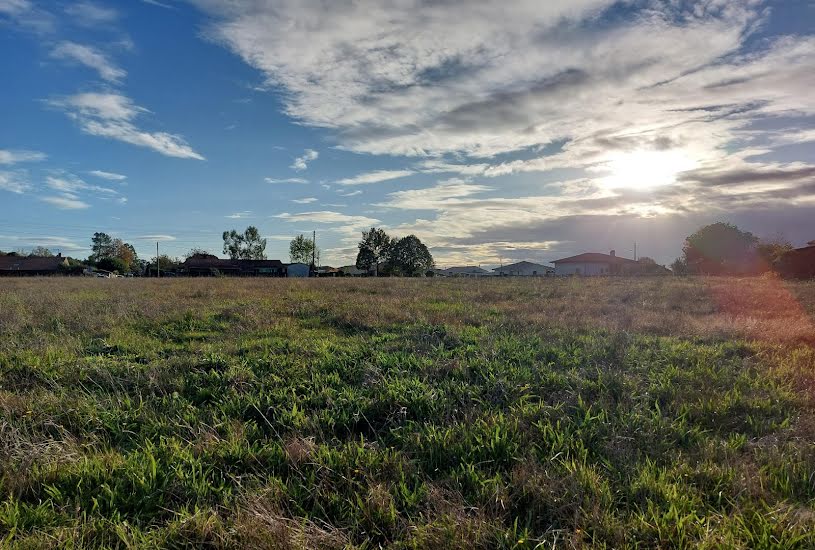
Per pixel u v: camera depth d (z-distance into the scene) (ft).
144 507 10.96
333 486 11.75
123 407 16.92
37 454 12.91
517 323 33.83
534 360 22.47
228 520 10.21
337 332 32.45
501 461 13.04
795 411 16.12
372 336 29.40
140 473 12.05
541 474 11.72
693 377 19.85
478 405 16.92
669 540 9.45
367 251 329.93
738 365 21.98
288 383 19.42
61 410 15.99
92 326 32.35
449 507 10.59
